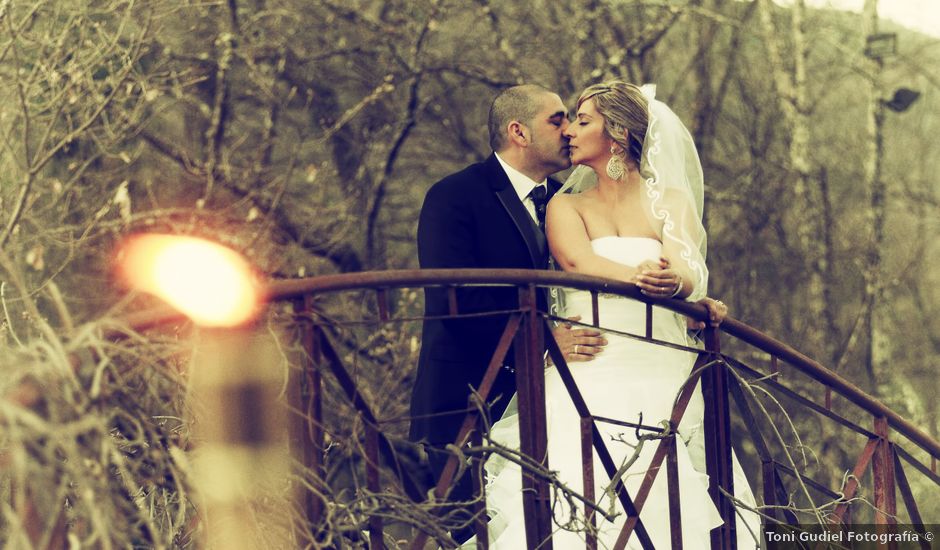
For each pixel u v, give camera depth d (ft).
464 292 16.05
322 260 36.86
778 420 40.42
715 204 42.83
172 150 33.81
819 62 45.91
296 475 11.36
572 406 15.25
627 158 15.67
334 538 12.01
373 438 12.14
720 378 14.84
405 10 38.91
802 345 42.09
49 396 9.68
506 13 40.29
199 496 10.46
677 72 42.93
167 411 11.59
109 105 27.68
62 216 25.17
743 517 15.43
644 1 41.37
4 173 25.61
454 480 12.28
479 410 12.51
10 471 10.02
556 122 16.55
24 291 10.50
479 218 16.25
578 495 12.80
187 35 35.06
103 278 28.27
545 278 13.08
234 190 33.73
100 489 9.48
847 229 45.06
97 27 25.53
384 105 38.52
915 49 47.98
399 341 34.19
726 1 43.57
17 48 25.41
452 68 39.06
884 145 48.14
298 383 11.76
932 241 47.70
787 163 43.29
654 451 14.94
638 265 14.90
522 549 14.53
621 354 15.37
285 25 37.81
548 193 17.06
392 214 39.40
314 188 36.81
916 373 46.85
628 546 14.58
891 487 17.20
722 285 42.45
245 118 36.65
